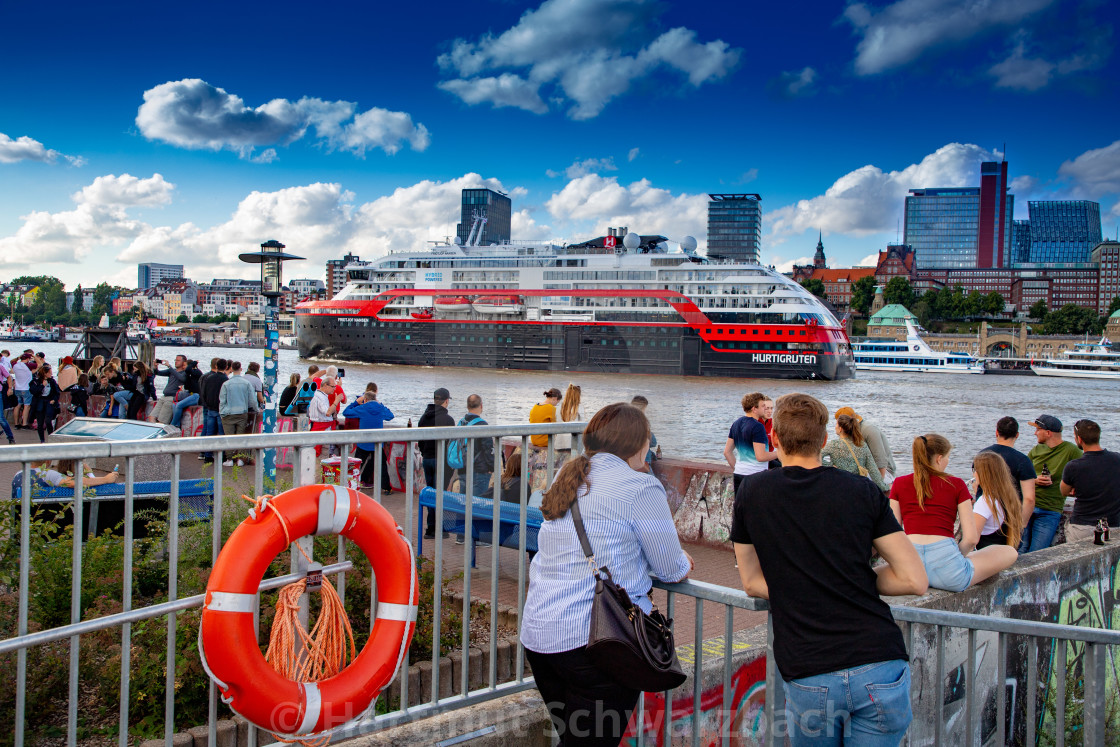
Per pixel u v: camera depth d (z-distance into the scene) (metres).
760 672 3.92
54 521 4.39
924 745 4.31
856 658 2.62
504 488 4.30
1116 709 5.69
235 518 4.61
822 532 2.68
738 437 7.09
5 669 3.49
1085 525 6.84
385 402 28.11
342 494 2.57
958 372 122.00
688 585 2.91
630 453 2.62
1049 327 193.38
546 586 2.62
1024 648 4.98
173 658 2.59
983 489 6.00
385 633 2.64
